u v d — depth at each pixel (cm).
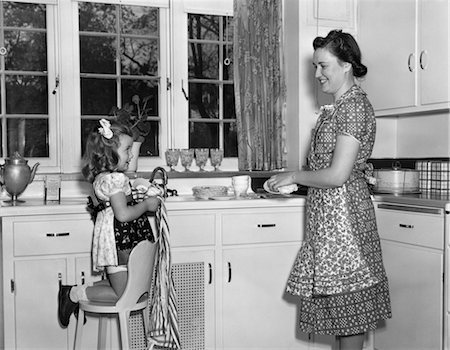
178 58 337
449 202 249
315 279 240
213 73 347
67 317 248
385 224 289
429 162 309
